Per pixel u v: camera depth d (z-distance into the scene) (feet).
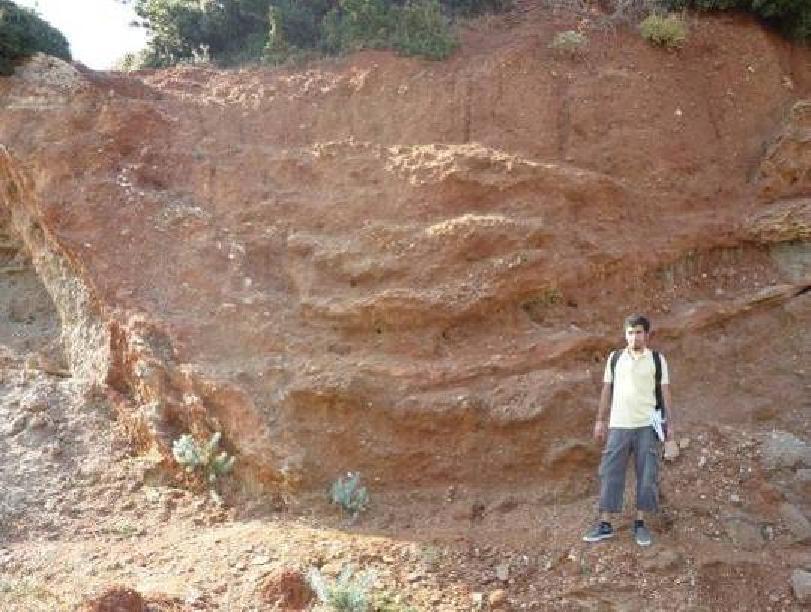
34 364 26.14
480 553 19.27
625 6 30.48
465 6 32.60
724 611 17.94
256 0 33.81
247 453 21.86
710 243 25.90
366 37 30.45
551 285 23.73
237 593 17.47
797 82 29.78
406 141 27.14
